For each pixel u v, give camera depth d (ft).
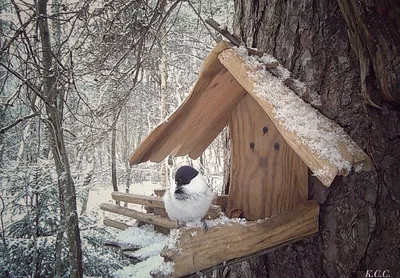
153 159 9.09
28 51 9.90
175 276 5.11
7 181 15.19
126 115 40.57
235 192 7.95
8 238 14.76
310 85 7.64
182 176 7.37
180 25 30.63
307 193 7.30
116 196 10.09
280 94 6.33
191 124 8.23
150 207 9.66
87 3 11.32
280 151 7.45
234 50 6.48
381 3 6.06
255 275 8.32
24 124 14.67
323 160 5.25
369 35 6.20
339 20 7.54
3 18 12.05
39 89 9.68
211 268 5.73
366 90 6.64
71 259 9.69
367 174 6.89
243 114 7.87
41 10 10.03
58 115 9.87
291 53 8.07
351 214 6.97
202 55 36.60
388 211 6.74
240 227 6.06
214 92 7.36
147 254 7.63
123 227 10.09
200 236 5.59
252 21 9.12
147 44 21.09
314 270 7.29
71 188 9.87
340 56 7.43
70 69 10.32
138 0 12.51
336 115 7.26
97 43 13.46
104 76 14.03
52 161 15.65
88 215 17.04
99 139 15.65
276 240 6.41
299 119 5.96
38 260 14.40
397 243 6.61
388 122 6.75
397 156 6.76
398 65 6.01
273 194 7.50
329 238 7.12
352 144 6.19
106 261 15.49
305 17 7.94
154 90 37.96
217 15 27.58
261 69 6.59
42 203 15.39
